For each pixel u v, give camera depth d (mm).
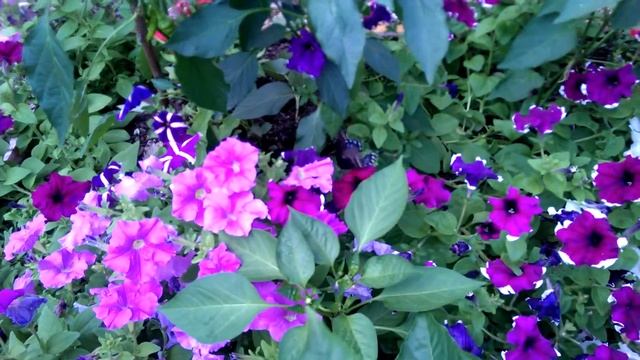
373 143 585
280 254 373
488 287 514
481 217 514
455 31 637
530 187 537
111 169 519
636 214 521
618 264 484
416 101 591
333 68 500
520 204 471
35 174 604
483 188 584
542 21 557
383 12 601
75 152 621
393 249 492
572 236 472
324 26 266
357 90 541
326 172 453
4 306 416
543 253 521
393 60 543
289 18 516
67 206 513
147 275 389
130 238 386
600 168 511
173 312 351
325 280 444
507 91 611
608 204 514
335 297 429
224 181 404
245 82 530
